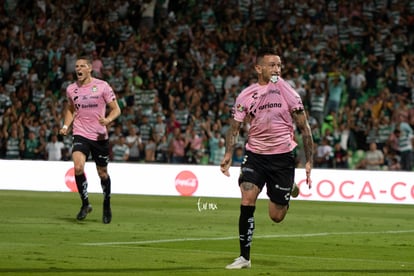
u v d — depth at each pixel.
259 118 20.42
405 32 62.47
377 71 60.03
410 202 46.94
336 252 24.39
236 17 66.88
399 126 54.94
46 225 30.55
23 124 62.22
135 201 45.22
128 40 67.38
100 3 70.50
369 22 63.00
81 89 30.84
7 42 69.56
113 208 39.91
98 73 64.88
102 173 31.56
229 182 49.75
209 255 22.72
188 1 69.06
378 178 47.47
